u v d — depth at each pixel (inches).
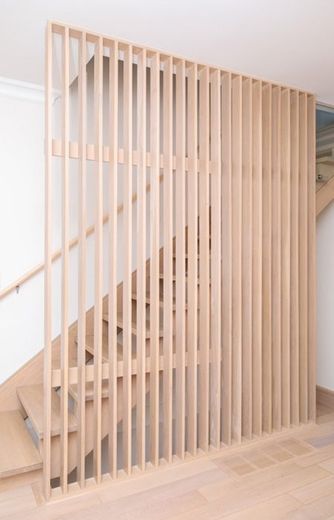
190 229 99.8
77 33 84.7
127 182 90.1
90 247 128.0
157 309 94.1
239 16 79.7
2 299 116.6
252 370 109.3
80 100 85.3
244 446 103.4
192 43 90.7
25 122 119.6
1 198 116.6
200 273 103.1
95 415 86.9
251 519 74.5
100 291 87.0
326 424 119.0
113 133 88.5
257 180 107.5
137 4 75.7
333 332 137.1
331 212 138.3
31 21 82.0
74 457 89.8
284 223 113.1
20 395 109.5
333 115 134.0
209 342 101.7
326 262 140.1
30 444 93.8
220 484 86.3
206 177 100.8
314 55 96.3
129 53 89.6
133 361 93.0
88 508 78.0
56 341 121.8
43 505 79.0
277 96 111.2
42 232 122.5
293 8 77.0
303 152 117.2
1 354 116.5
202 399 101.0
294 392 115.2
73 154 85.2
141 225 92.1
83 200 85.1
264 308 111.0
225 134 105.0
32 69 107.2
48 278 81.4
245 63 100.5
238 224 104.1
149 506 78.5
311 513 76.4
